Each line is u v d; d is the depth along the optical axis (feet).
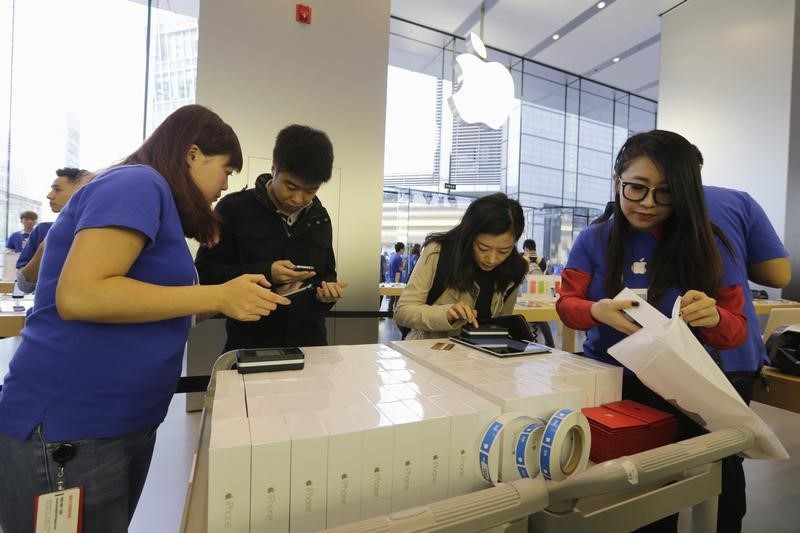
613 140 27.45
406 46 20.97
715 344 2.89
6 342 9.14
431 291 4.78
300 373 2.50
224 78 8.91
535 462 2.01
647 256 3.34
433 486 1.88
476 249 4.49
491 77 10.55
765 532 5.34
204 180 2.68
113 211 2.04
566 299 3.52
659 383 2.42
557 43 20.38
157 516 5.35
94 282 1.94
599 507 1.92
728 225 3.41
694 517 2.27
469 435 1.96
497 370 2.69
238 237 4.71
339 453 1.67
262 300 2.32
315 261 5.00
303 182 4.10
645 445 2.45
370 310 10.23
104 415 2.26
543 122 25.62
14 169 14.83
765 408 9.75
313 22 9.47
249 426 1.71
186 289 2.18
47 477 2.19
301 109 9.46
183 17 12.28
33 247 7.69
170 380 2.56
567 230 25.70
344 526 1.40
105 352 2.22
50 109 14.42
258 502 1.56
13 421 2.17
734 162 15.47
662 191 2.90
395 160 23.56
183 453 6.96
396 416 1.87
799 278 14.23
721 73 15.83
